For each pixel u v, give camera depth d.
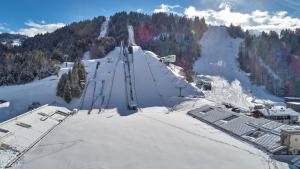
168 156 51.06
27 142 55.72
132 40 174.38
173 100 90.62
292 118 71.62
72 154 51.53
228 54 183.00
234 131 63.47
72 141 57.66
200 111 79.31
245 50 172.75
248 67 159.12
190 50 174.38
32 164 47.47
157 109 84.19
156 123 70.44
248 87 131.38
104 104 86.75
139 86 98.56
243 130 62.72
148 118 74.94
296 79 150.38
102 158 50.06
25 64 105.06
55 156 50.69
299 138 52.09
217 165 47.78
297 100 108.25
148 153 52.31
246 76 149.25
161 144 56.56
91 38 164.62
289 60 168.50
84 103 86.50
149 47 166.38
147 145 56.00
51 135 61.12
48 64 106.12
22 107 82.44
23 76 97.88
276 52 173.62
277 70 160.62
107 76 103.62
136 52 130.75
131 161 49.03
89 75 104.19
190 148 54.72
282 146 52.47
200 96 94.12
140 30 188.38
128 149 53.97
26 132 59.41
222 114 73.06
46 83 93.94
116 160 49.38
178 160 49.50
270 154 52.16
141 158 50.25
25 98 86.12
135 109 83.31
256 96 119.44
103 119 73.81
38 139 58.41
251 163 48.47
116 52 135.75
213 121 70.94
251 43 177.50
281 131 53.53
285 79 148.88
